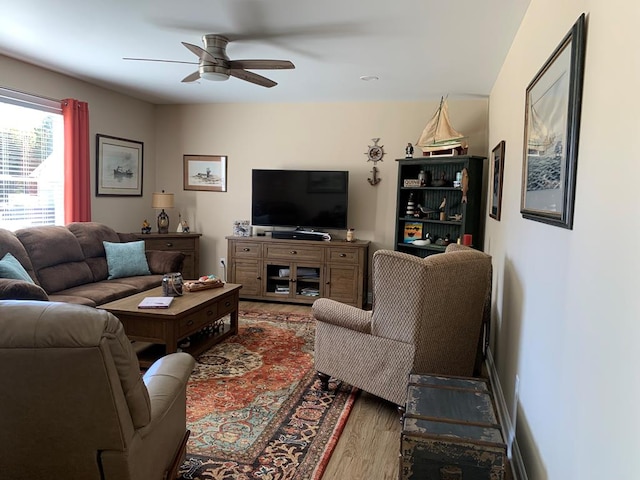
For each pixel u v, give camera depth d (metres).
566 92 1.62
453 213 5.38
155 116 6.46
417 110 5.67
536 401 1.97
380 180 5.84
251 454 2.40
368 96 5.48
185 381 2.04
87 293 3.98
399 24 3.15
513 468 2.38
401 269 2.62
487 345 3.65
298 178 5.88
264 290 5.85
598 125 1.33
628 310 1.05
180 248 5.96
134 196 6.09
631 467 0.99
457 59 3.87
